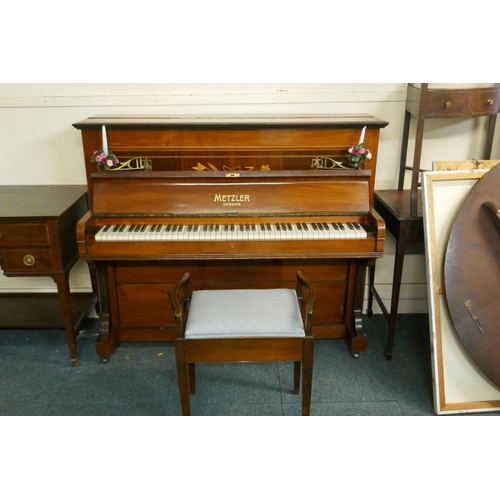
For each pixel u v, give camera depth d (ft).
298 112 8.26
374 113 8.30
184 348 5.81
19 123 8.19
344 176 7.14
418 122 7.03
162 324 8.30
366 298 9.50
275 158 7.36
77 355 8.25
